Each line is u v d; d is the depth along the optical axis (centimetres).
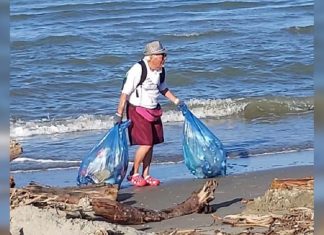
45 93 5616
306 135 4116
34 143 4156
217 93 5622
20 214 2036
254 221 2169
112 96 5609
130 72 2994
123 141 2973
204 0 9794
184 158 3212
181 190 2938
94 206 2228
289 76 6212
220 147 3153
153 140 3017
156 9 9512
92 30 8262
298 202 2273
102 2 9394
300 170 3247
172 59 6756
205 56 6838
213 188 2439
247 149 3803
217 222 2272
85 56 6950
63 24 8750
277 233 2016
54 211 2098
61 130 4531
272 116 4806
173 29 8444
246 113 4912
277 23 8769
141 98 2986
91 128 4603
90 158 2977
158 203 2752
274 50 7106
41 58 6906
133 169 3044
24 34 7919
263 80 6112
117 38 8006
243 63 6456
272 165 3394
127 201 2780
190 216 2367
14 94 5503
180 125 4469
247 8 9669
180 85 5984
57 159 3725
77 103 5328
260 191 2828
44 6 9306
